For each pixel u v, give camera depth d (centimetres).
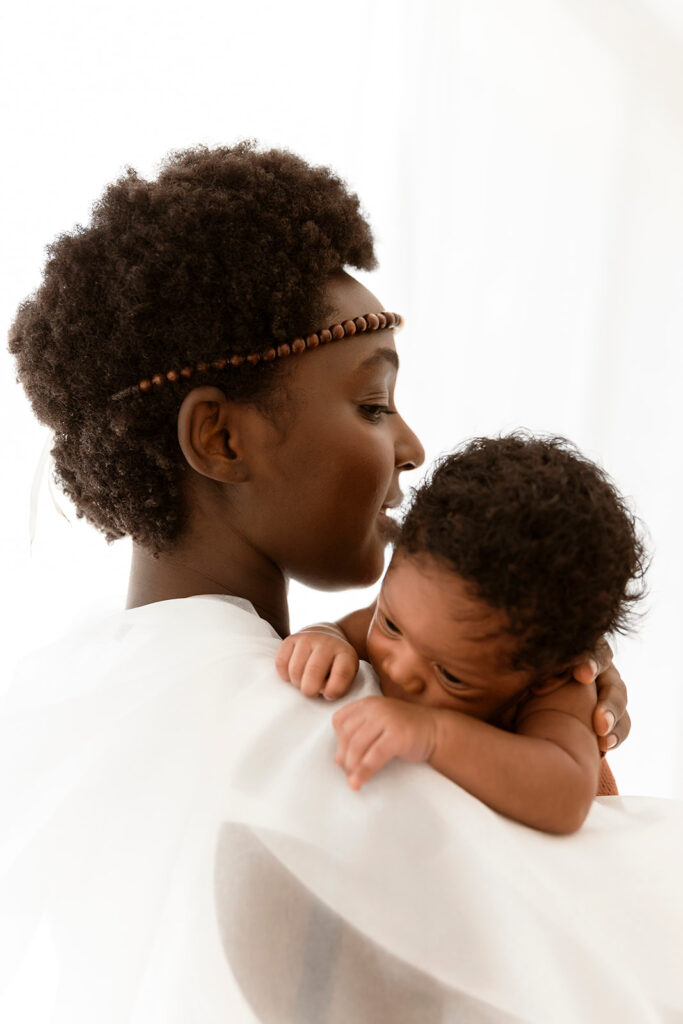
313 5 165
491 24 202
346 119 171
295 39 165
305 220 81
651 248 219
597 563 69
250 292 76
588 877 64
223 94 155
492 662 70
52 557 138
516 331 209
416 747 64
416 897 60
